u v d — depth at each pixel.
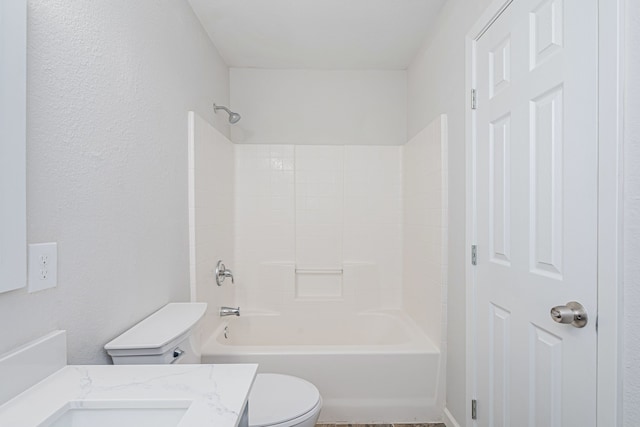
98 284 1.05
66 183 0.92
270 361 1.87
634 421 0.77
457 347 1.75
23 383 0.75
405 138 2.92
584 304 0.91
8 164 0.71
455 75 1.80
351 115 2.93
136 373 0.83
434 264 2.04
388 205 2.87
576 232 0.94
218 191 2.33
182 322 1.27
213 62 2.43
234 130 2.90
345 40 2.39
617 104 0.81
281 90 2.90
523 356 1.19
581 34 0.92
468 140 1.61
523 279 1.19
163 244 1.52
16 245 0.73
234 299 2.80
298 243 2.85
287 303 2.79
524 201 1.19
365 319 2.75
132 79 1.27
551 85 1.04
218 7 1.97
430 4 1.96
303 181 2.85
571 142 0.96
